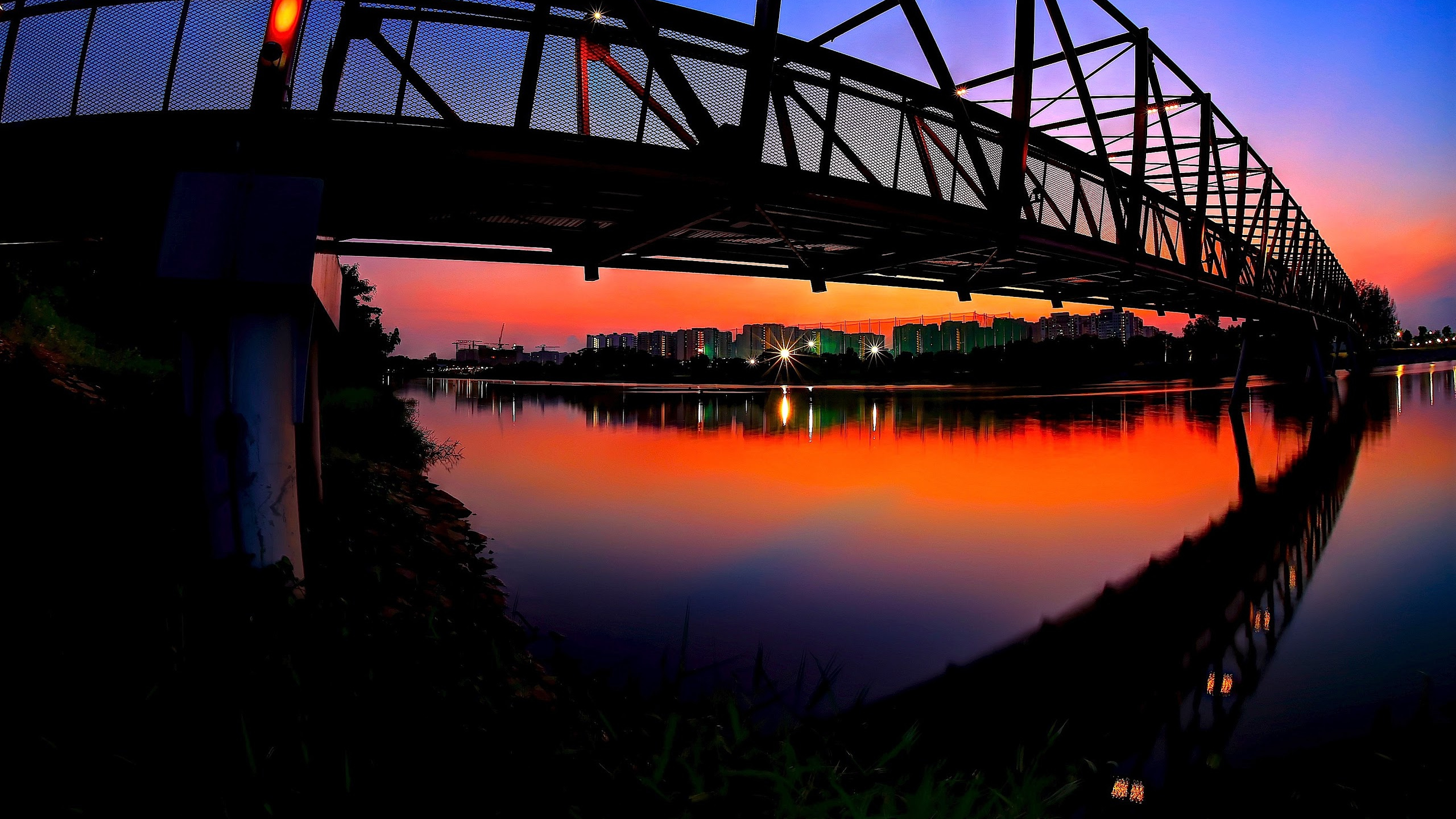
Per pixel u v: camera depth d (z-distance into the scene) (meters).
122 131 4.34
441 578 7.52
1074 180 10.10
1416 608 8.44
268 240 3.98
